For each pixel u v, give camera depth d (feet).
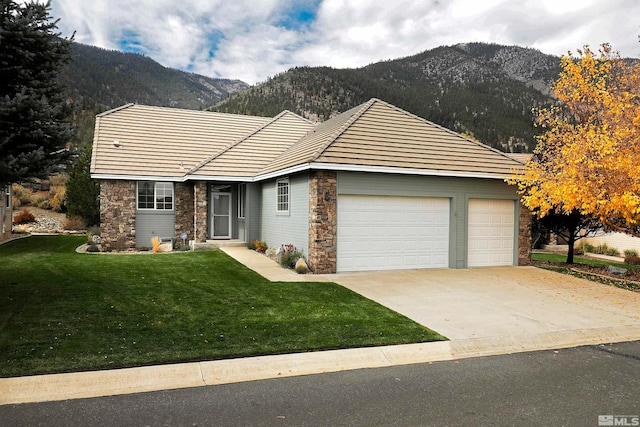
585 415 13.99
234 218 62.80
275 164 51.78
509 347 21.59
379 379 17.13
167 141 65.41
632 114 37.73
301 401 14.96
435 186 43.39
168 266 38.96
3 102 22.36
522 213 47.50
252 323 22.99
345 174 39.86
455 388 16.25
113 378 16.34
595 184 36.83
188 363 17.84
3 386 15.29
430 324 24.38
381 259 41.81
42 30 25.26
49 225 90.07
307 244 40.93
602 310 28.60
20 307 24.14
